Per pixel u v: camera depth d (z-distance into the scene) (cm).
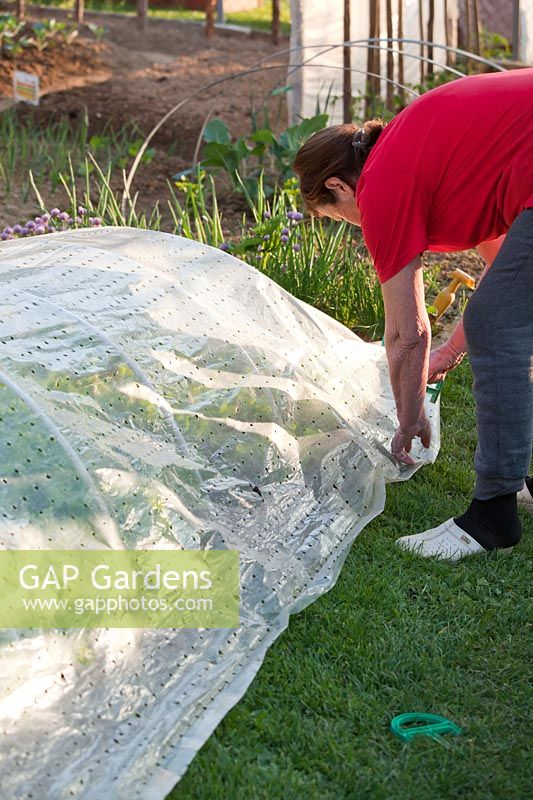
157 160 620
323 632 238
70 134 651
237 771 195
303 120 538
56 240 308
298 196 500
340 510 284
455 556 274
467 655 234
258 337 297
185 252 315
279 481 279
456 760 201
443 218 249
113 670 205
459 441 346
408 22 672
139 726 199
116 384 245
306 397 296
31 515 207
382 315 412
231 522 257
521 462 261
